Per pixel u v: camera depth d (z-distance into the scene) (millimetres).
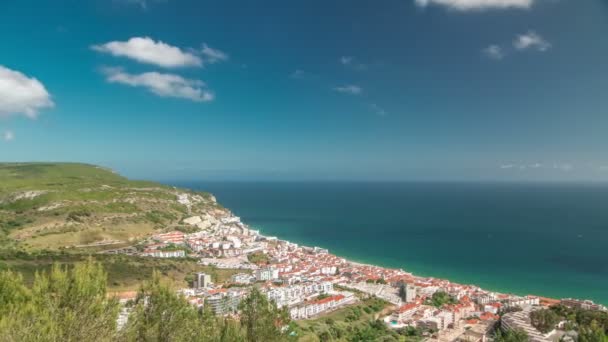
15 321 19250
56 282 22734
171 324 25031
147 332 24094
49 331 18984
